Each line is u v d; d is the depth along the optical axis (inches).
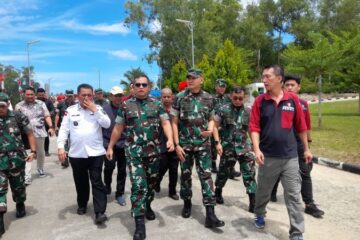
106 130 242.7
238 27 2305.6
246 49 2236.7
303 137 176.1
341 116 922.7
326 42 638.5
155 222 203.9
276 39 2544.3
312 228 191.8
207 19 1975.9
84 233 193.0
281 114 171.2
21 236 192.1
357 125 684.1
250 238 179.5
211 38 1854.1
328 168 337.4
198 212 219.9
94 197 205.8
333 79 926.4
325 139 495.2
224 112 220.5
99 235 189.9
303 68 652.1
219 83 277.0
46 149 443.8
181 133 197.9
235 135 218.7
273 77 169.6
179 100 197.2
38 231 198.1
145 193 183.3
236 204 232.5
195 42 1847.9
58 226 204.4
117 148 236.4
